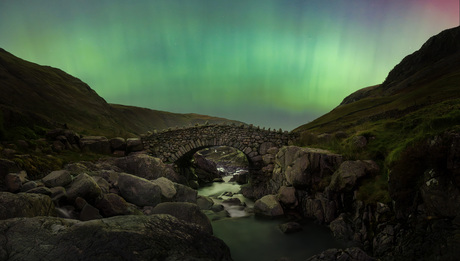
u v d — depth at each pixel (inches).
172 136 1072.2
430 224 339.3
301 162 673.0
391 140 611.2
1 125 710.5
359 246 445.7
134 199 579.5
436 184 349.1
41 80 3206.2
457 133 346.3
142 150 1036.5
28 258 242.8
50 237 272.1
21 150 647.1
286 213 659.4
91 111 3223.4
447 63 3137.3
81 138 968.3
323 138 909.2
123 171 801.6
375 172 545.3
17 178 451.8
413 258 328.5
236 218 657.6
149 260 253.4
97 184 532.1
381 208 442.9
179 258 268.7
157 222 325.1
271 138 1049.5
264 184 989.2
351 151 649.6
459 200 319.3
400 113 1175.6
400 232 379.6
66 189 483.2
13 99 2342.5
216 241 334.6
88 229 284.8
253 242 510.6
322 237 516.7
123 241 268.2
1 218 310.0
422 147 388.2
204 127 1088.2
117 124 3538.4
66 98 3181.6
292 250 474.3
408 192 393.7
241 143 1063.0
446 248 298.7
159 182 658.8
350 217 517.7
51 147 778.2
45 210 378.6
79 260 243.9
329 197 578.9
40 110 2449.6
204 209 734.5
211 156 2834.6
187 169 1312.7
